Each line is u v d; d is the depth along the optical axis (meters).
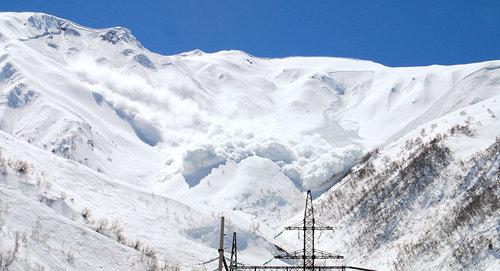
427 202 174.75
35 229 52.53
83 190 92.94
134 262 56.94
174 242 86.69
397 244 163.50
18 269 44.25
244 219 131.62
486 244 129.50
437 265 134.88
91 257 53.47
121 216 89.62
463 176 172.38
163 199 112.38
